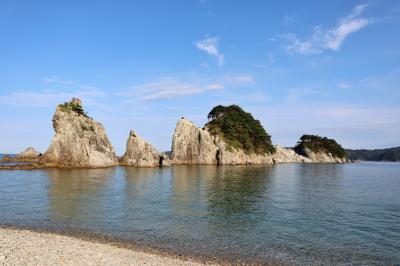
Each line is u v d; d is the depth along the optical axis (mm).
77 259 18031
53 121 93500
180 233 25828
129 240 23641
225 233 26172
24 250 19078
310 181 74500
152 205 37594
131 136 110812
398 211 36969
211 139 142875
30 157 130000
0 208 34125
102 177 68438
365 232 27453
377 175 104250
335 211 36531
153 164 109875
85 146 95500
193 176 77188
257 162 158250
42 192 45312
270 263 19750
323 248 22953
